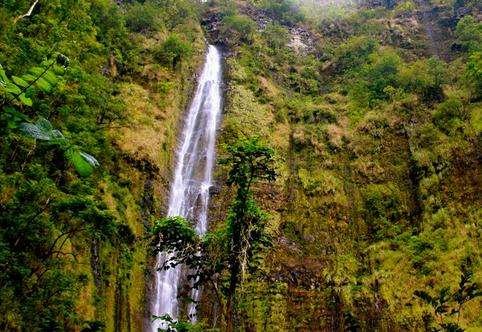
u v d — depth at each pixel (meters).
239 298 10.13
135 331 17.52
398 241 24.92
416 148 28.67
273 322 19.95
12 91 2.22
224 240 6.60
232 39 41.97
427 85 32.75
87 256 15.63
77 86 17.23
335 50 44.53
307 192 27.61
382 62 36.78
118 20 31.55
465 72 31.81
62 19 20.61
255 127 31.22
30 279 11.32
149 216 21.98
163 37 35.78
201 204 25.53
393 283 22.64
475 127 27.64
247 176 6.94
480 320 19.17
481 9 45.06
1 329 9.85
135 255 19.34
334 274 23.62
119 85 27.94
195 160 28.33
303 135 31.44
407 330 20.50
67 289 11.75
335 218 26.75
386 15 49.84
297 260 23.78
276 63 41.09
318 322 21.02
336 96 37.09
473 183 25.39
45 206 11.91
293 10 51.66
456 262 22.19
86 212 11.64
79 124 15.95
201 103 33.00
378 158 29.61
